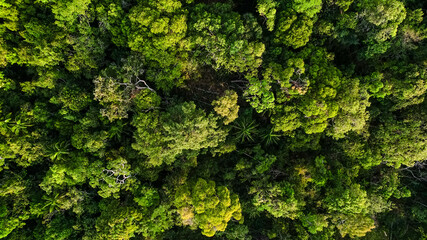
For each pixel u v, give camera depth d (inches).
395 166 841.5
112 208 801.6
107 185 786.8
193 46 808.3
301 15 784.9
